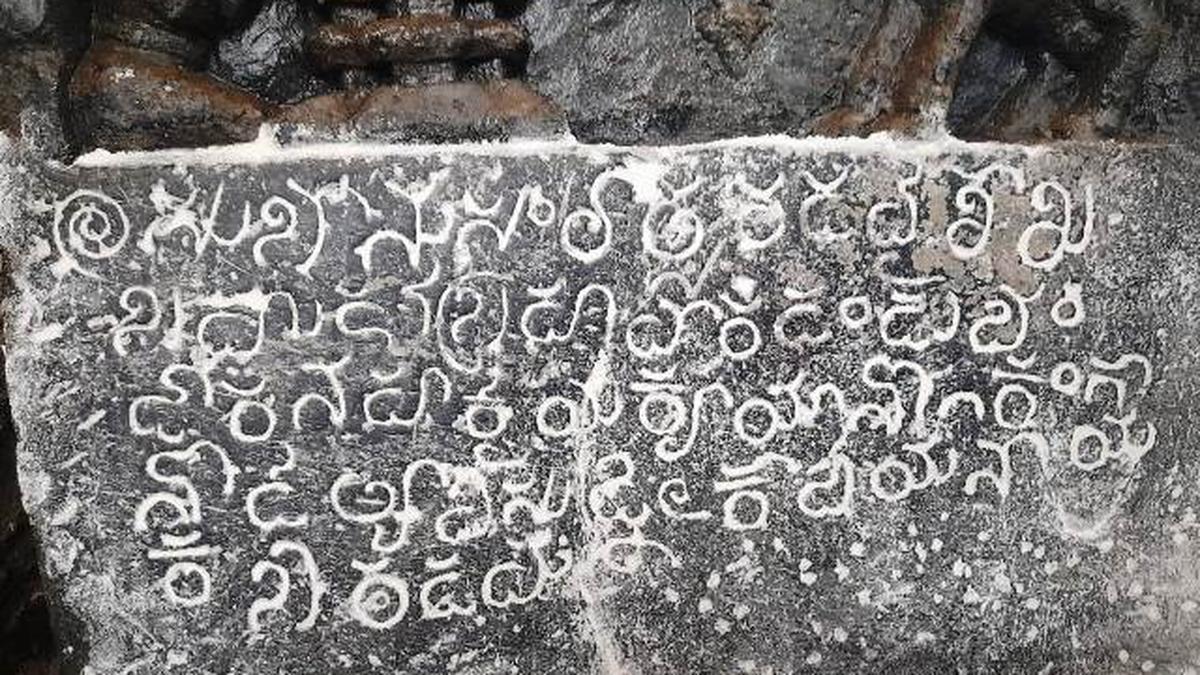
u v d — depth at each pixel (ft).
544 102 2.92
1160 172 2.99
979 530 3.04
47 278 2.75
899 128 2.95
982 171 2.93
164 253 2.76
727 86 3.21
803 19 3.19
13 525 2.97
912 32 3.08
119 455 2.81
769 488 2.97
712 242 2.87
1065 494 3.06
